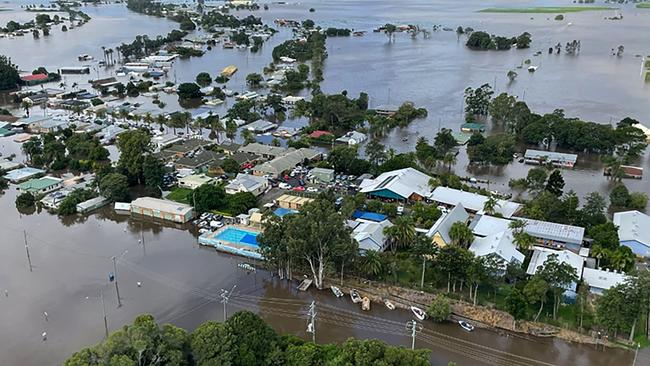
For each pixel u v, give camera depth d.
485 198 139.88
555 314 94.75
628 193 143.88
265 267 113.50
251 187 146.38
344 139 198.62
